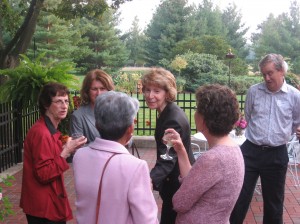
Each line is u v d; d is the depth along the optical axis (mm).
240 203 4219
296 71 44000
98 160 2086
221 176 2209
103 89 3486
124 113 2107
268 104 4285
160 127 3041
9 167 7652
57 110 3039
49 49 33625
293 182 6734
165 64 35875
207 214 2244
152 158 8438
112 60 42469
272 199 4324
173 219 3135
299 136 4254
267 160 4250
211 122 2301
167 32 43625
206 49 34406
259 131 4266
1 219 3777
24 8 12352
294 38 48188
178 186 3074
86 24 40781
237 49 54594
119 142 2160
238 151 2324
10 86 7641
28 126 8398
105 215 2012
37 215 2965
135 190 1999
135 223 1989
